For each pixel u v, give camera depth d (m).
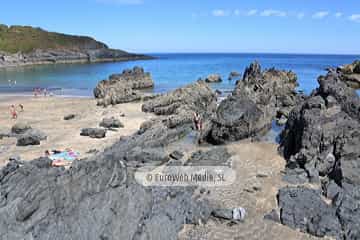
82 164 16.62
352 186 20.84
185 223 17.75
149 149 27.83
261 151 29.30
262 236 16.83
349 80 79.25
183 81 96.94
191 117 38.81
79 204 14.11
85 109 51.22
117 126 38.94
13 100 61.00
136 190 16.62
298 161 24.83
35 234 12.60
